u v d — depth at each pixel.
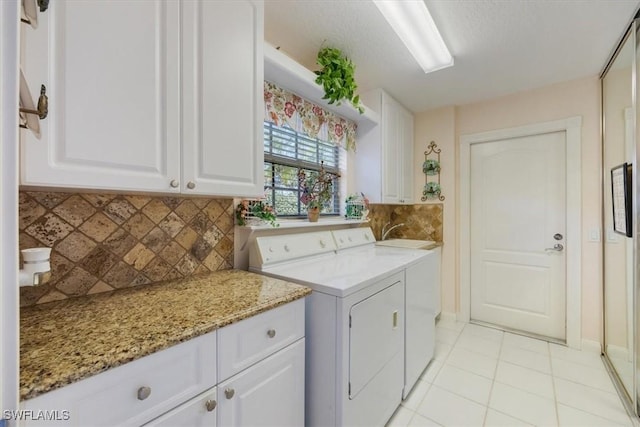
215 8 1.10
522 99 2.63
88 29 0.77
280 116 1.77
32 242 0.95
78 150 0.75
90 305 0.96
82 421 0.60
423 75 2.28
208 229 1.46
